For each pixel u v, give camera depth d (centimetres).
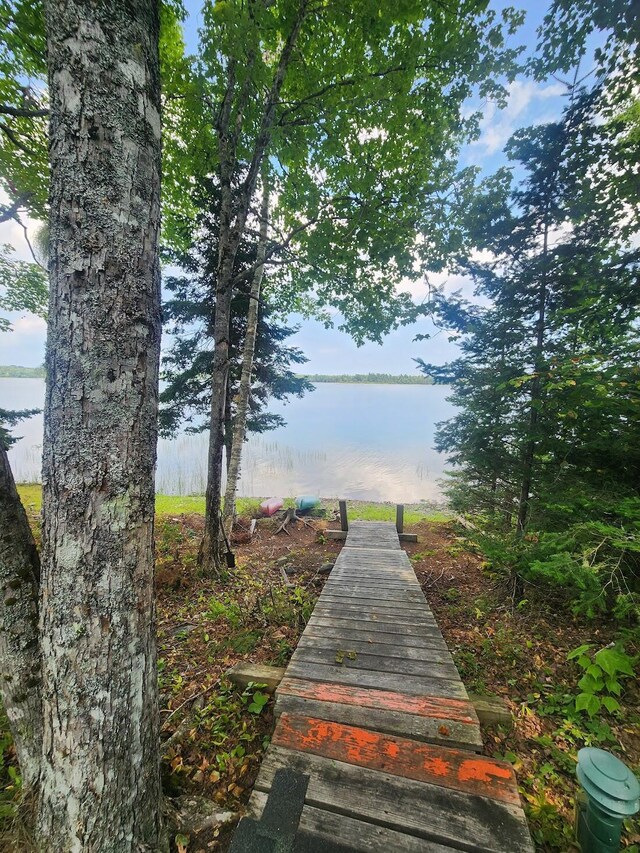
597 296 310
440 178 495
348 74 445
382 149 489
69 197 117
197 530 677
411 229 521
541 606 371
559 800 180
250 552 606
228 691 250
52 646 127
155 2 132
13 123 420
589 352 326
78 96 115
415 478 1369
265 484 1290
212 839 156
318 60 425
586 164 326
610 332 323
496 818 154
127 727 134
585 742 215
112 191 120
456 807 158
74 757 127
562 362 301
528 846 143
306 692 228
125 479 128
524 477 372
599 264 329
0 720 205
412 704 217
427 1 337
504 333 388
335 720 206
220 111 431
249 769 194
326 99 440
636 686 249
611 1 282
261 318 727
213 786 185
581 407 307
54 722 129
